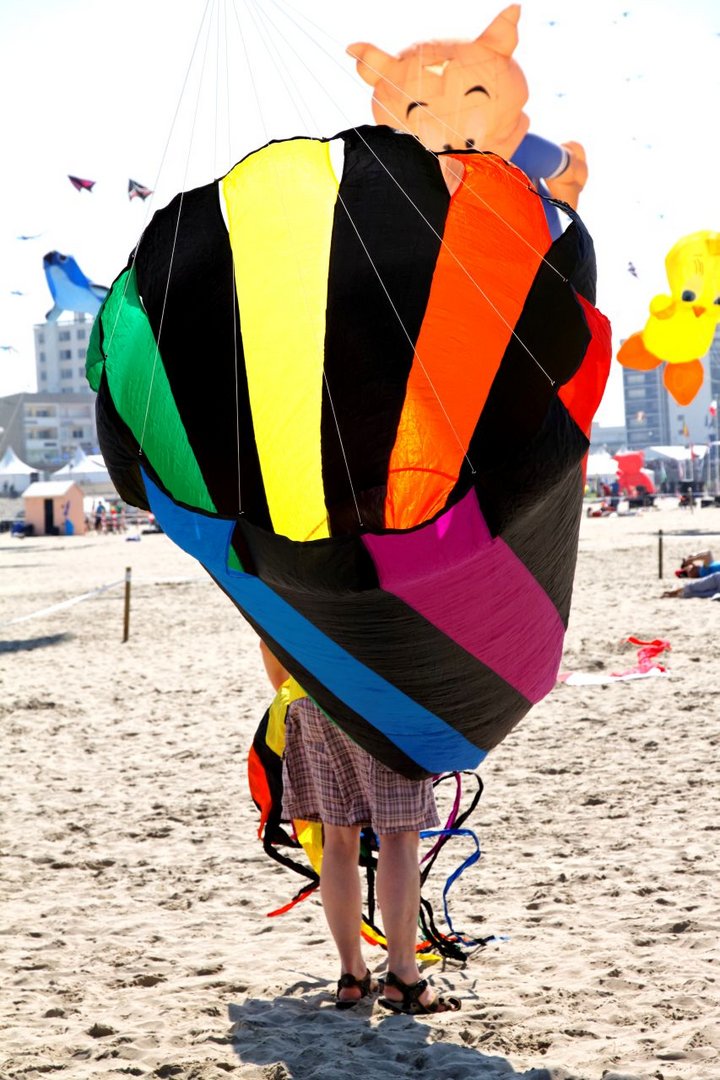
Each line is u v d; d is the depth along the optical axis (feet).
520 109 52.75
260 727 12.92
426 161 11.76
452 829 13.00
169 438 11.88
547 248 11.37
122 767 24.03
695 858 15.89
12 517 239.91
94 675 37.47
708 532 99.81
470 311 12.57
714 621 41.11
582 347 9.89
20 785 22.67
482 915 14.20
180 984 12.45
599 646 36.83
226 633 47.24
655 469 303.68
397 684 10.51
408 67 51.06
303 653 10.64
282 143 11.94
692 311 73.36
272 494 13.98
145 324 11.64
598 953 12.64
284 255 12.69
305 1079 9.81
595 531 113.50
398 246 12.65
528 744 24.00
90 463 220.84
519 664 10.98
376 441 14.23
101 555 113.50
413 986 11.39
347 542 9.45
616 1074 9.49
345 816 11.71
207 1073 10.00
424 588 9.73
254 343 12.91
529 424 11.00
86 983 12.53
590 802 19.40
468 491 9.61
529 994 11.60
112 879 16.57
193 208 11.87
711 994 11.27
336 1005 11.68
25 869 17.13
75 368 421.59
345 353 13.56
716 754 21.97
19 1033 11.12
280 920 14.61
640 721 25.48
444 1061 10.07
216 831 18.92
